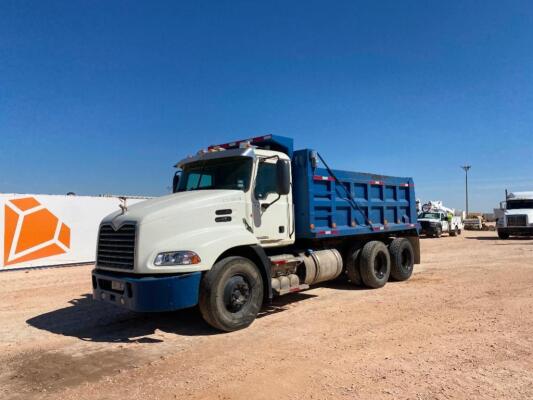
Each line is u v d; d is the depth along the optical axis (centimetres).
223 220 684
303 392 425
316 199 870
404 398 406
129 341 618
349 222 973
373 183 1062
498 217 2933
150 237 606
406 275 1111
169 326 695
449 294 907
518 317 704
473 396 409
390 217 1134
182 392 433
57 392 441
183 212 638
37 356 557
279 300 874
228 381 458
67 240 1608
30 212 1517
